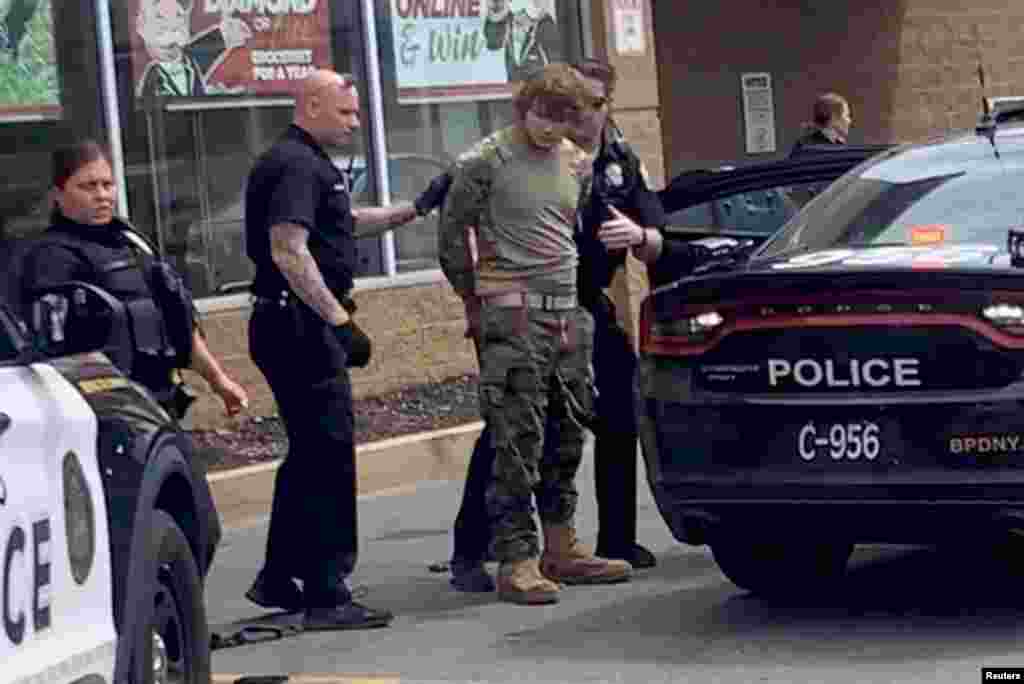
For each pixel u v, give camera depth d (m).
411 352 15.95
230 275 14.97
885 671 8.52
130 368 8.49
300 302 9.64
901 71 23.38
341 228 9.78
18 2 13.79
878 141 23.09
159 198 14.54
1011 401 8.39
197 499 7.56
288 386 9.74
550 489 10.51
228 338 14.73
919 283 8.50
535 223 9.88
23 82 13.82
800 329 8.73
